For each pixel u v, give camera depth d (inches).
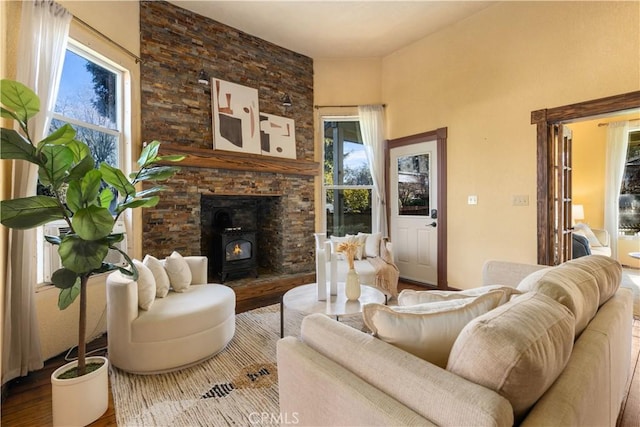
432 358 38.5
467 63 148.6
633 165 205.8
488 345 30.0
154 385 77.6
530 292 44.5
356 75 189.2
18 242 79.7
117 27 118.3
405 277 182.1
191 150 138.3
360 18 149.2
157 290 95.2
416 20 150.2
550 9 122.7
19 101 56.3
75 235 61.1
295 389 42.5
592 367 36.9
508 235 135.9
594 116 114.3
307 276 173.8
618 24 107.8
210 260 174.4
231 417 66.0
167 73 137.3
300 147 183.3
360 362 37.1
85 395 64.3
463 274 151.9
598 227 214.7
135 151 126.9
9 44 78.7
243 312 129.0
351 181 193.2
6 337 77.0
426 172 169.3
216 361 88.8
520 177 132.0
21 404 71.6
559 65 120.8
